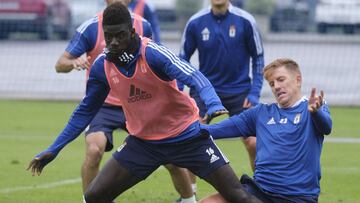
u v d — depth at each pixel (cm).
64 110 4550
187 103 1775
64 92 5181
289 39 8531
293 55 7200
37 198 2414
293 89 1747
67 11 8338
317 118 1683
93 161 2114
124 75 1733
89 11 8688
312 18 9262
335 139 3594
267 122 1762
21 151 3278
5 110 4534
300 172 1711
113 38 1681
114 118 2194
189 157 1784
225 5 2594
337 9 8788
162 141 1783
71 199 2405
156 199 2403
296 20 9256
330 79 5903
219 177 1759
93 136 2153
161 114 1761
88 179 2120
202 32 2620
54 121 4131
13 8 7856
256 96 2566
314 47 7856
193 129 1777
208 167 1772
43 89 5459
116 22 1672
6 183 2639
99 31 2230
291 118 1734
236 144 3538
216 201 1753
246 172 2828
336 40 8350
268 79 1766
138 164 1803
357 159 3111
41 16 7894
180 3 8769
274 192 1714
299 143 1716
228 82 2641
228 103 2645
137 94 1748
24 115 4341
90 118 1867
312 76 6053
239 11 2608
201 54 2644
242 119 1802
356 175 2786
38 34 8088
